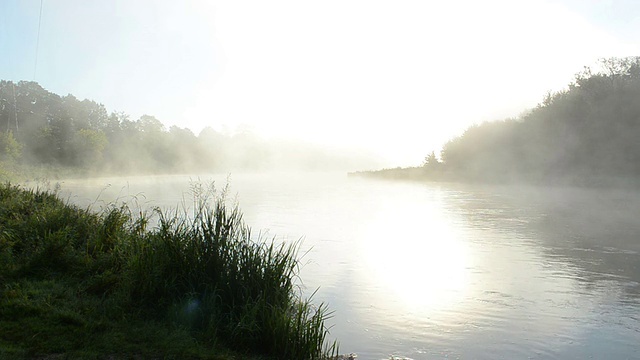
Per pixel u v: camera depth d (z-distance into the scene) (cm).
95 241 866
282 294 661
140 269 665
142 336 535
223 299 643
